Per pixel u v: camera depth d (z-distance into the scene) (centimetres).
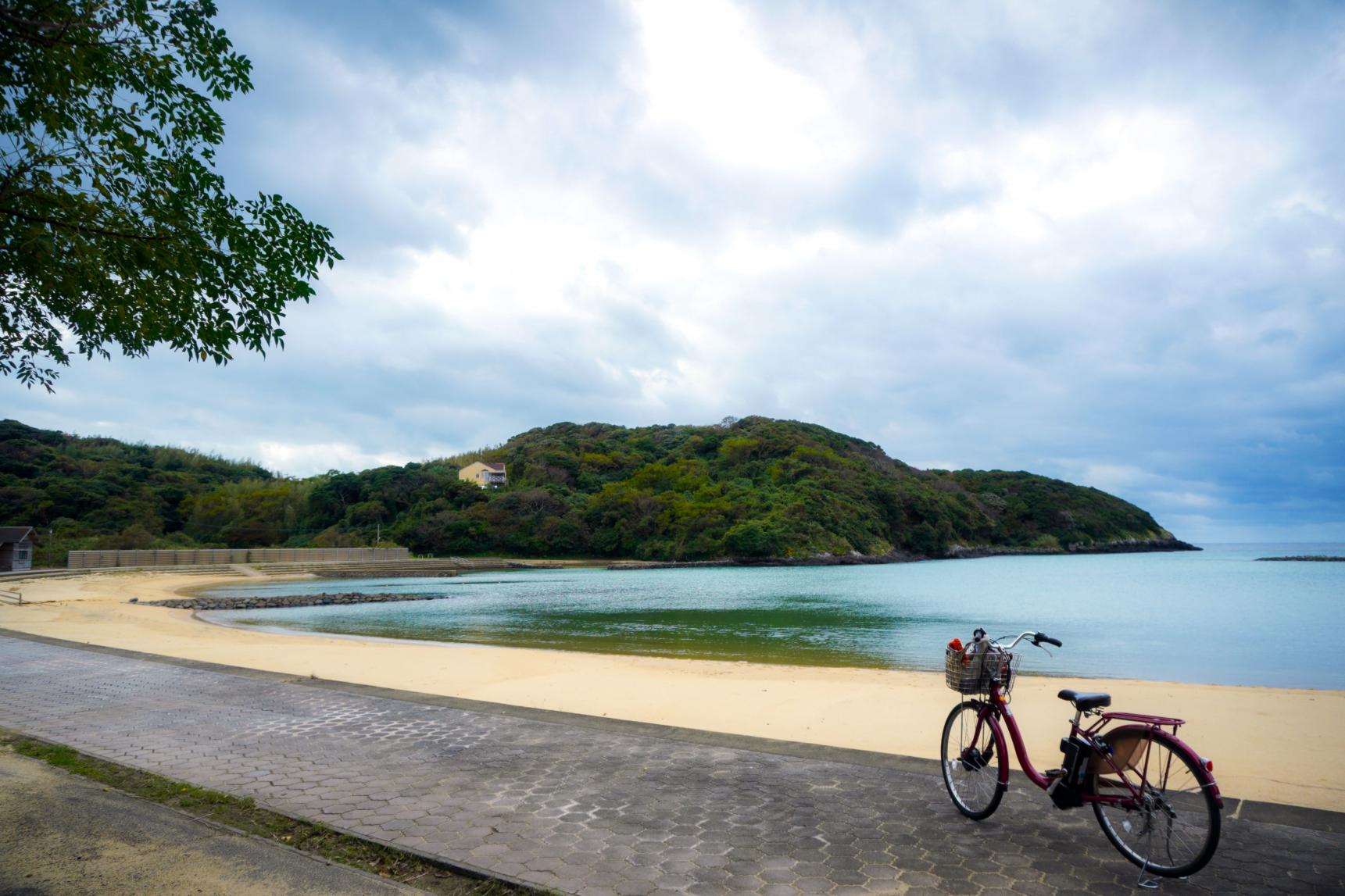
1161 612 3262
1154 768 387
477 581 6550
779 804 493
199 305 513
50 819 464
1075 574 7025
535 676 1205
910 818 466
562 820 466
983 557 11419
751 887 372
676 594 4747
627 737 675
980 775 468
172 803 499
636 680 1173
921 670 1550
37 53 431
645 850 419
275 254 526
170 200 489
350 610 3562
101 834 441
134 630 1916
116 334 511
